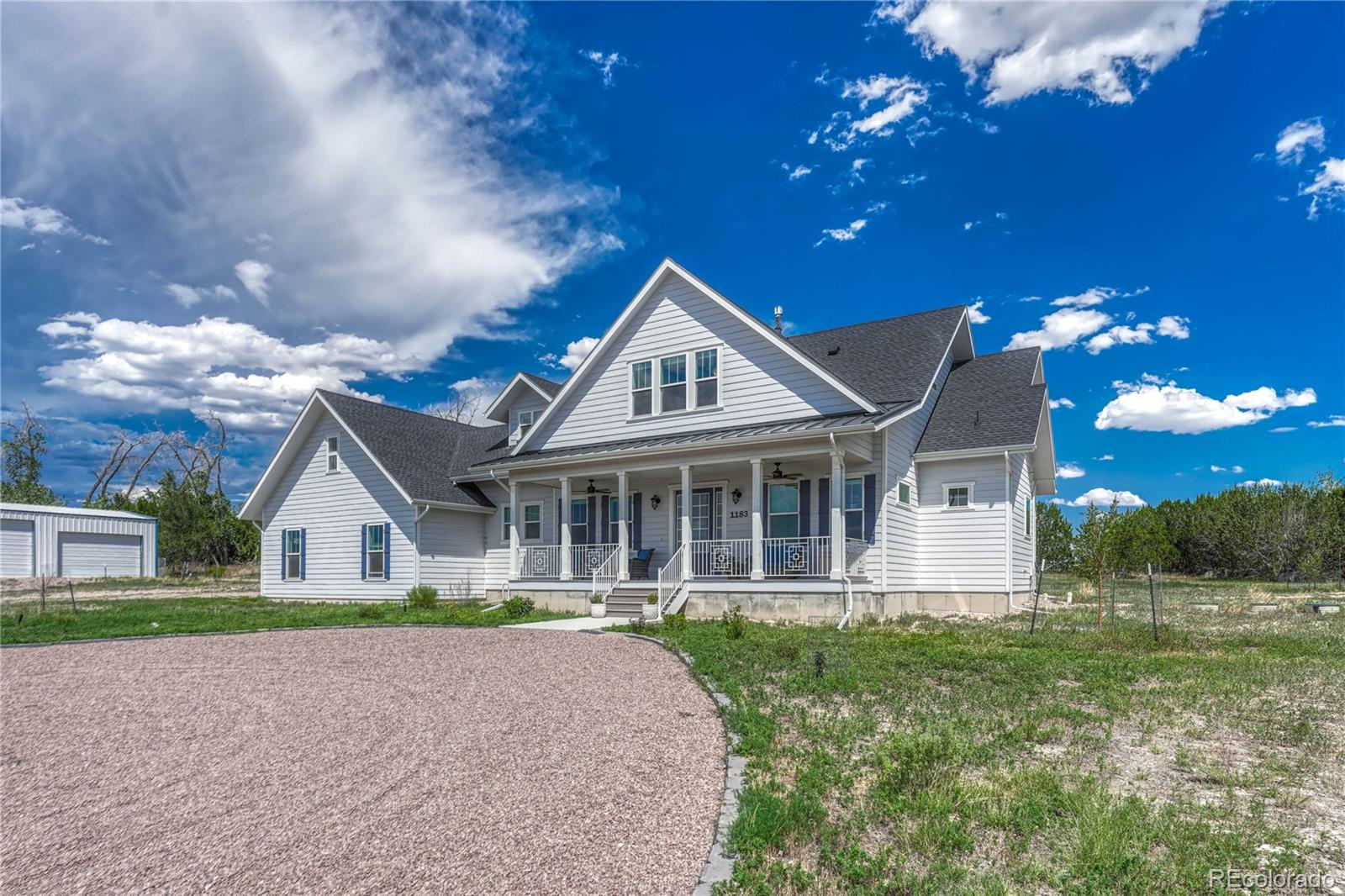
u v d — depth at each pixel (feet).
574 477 65.82
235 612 64.95
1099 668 33.01
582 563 72.33
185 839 16.26
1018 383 70.69
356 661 36.76
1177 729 23.76
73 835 16.76
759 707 26.48
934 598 65.41
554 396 80.53
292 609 68.13
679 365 64.39
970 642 41.93
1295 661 35.42
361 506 80.69
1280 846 15.10
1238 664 34.24
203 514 134.00
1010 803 16.92
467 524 81.71
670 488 69.62
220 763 21.38
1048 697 27.86
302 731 24.32
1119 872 13.70
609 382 67.97
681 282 64.80
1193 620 54.60
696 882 13.65
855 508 59.88
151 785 19.80
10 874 14.90
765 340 60.08
